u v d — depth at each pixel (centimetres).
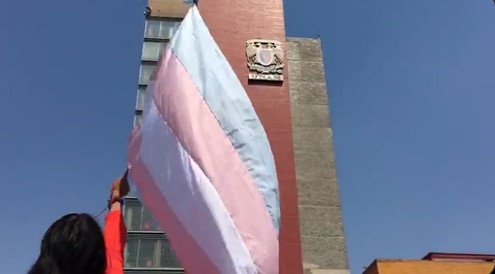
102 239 329
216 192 611
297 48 3519
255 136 673
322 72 3416
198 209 606
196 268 589
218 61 714
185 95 672
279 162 2525
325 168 2962
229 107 679
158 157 654
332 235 2714
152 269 2759
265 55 2858
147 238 2850
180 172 630
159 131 666
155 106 689
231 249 581
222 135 656
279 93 2759
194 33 727
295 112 3189
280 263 2252
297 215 2384
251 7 3036
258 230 606
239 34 2925
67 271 305
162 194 635
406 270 2742
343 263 2625
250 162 650
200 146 636
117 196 473
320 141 3077
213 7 3002
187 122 652
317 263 2612
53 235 314
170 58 708
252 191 631
